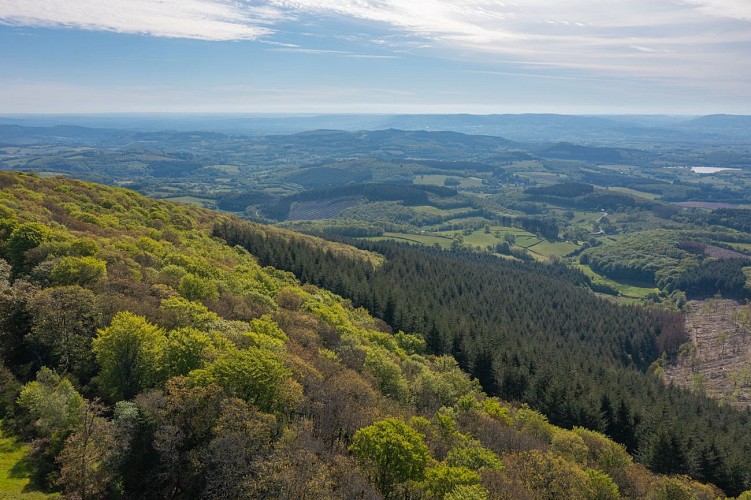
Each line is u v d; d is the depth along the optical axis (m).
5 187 115.56
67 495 40.16
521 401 114.69
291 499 38.25
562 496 55.81
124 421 43.28
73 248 77.69
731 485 88.56
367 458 47.53
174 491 42.16
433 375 92.62
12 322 56.81
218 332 63.38
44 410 44.59
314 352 76.25
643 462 93.69
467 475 47.44
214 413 45.38
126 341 51.59
